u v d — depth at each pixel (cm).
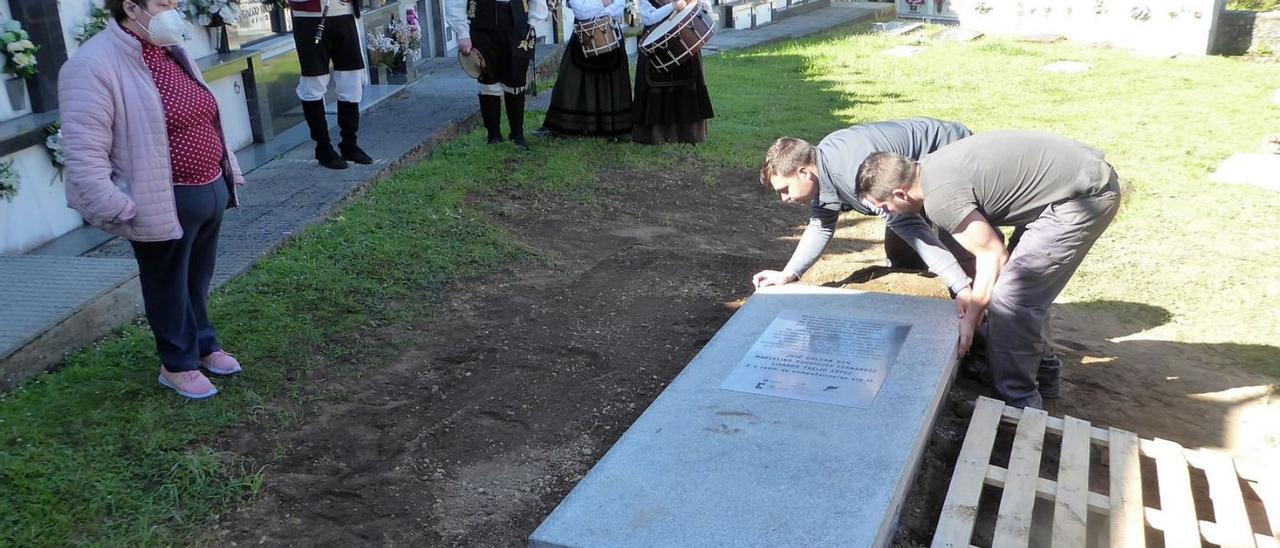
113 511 337
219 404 406
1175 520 349
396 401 427
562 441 404
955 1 1880
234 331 469
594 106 921
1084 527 338
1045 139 404
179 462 362
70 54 609
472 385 444
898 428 349
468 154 837
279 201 652
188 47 760
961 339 429
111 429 381
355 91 738
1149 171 881
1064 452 384
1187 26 1619
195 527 334
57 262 501
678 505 306
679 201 781
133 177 362
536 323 512
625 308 541
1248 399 485
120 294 471
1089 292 621
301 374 440
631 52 1533
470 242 623
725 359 411
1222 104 1185
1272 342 548
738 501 307
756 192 820
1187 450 395
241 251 553
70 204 358
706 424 355
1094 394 483
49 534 322
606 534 292
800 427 351
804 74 1405
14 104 579
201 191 388
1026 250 415
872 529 293
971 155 398
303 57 709
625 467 328
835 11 2125
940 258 439
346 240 597
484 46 841
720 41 1708
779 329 440
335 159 737
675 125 930
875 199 405
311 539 333
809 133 1022
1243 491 407
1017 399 444
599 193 776
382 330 490
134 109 358
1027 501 349
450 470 380
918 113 1131
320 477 369
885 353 410
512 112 873
